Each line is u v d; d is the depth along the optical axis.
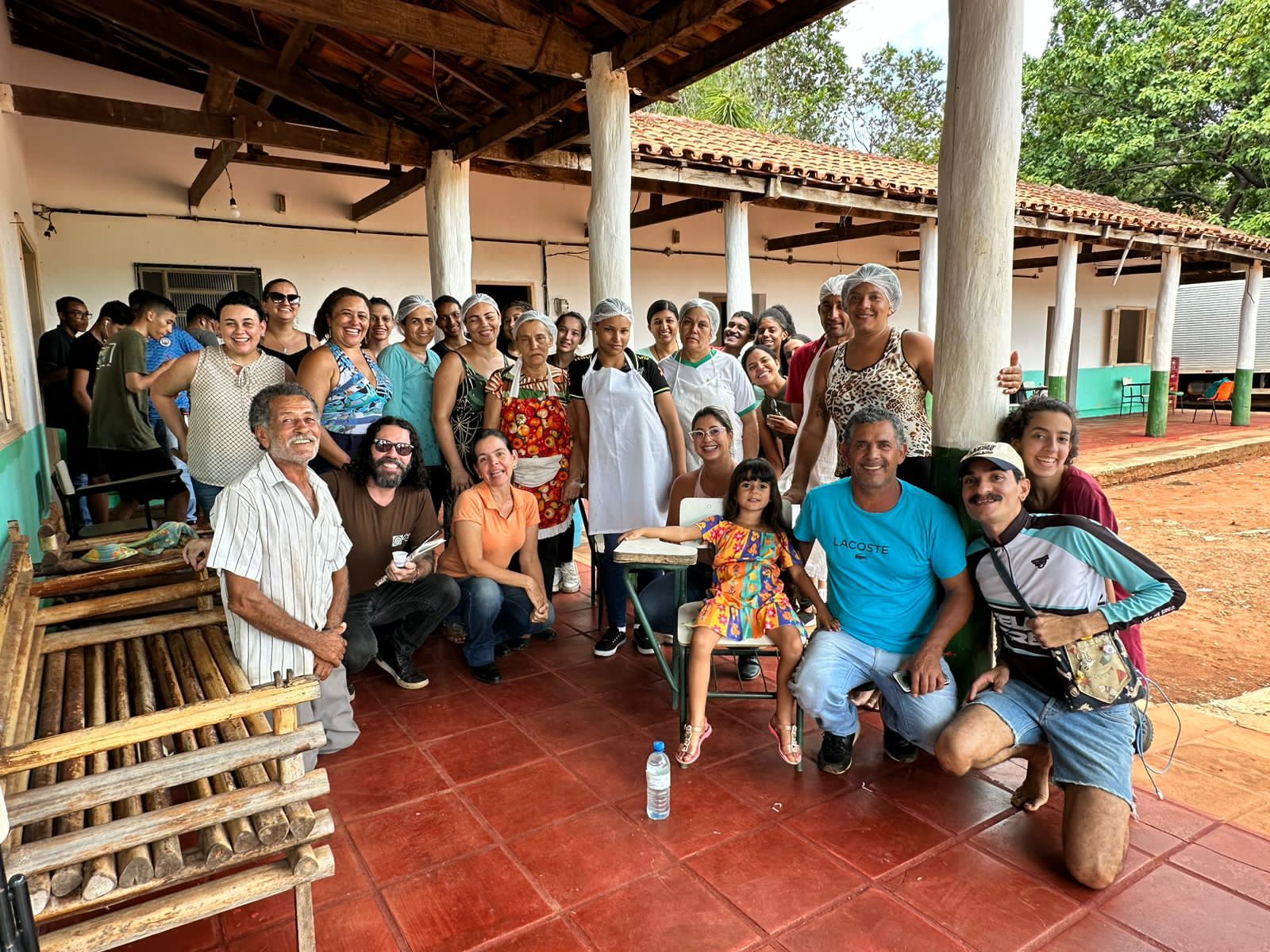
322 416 3.68
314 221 8.42
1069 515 2.39
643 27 4.32
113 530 4.16
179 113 5.61
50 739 1.70
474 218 9.38
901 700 2.71
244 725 2.20
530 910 2.16
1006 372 2.77
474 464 4.17
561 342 4.98
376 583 3.41
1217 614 5.02
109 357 4.95
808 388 3.53
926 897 2.19
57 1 6.03
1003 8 2.55
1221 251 13.30
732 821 2.56
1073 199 13.79
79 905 1.61
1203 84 16.64
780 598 2.87
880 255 13.55
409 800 2.70
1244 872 2.26
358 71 5.91
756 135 11.54
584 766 2.91
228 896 1.73
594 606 4.61
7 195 4.80
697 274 11.47
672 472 4.05
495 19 4.38
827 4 4.04
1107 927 2.06
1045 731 2.42
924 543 2.66
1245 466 11.38
